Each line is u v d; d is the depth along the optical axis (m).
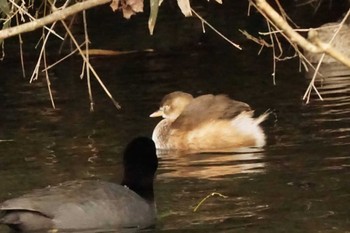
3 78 21.53
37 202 10.76
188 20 27.27
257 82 19.45
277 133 15.26
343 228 10.66
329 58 20.91
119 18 28.12
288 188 12.26
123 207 11.12
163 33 25.84
